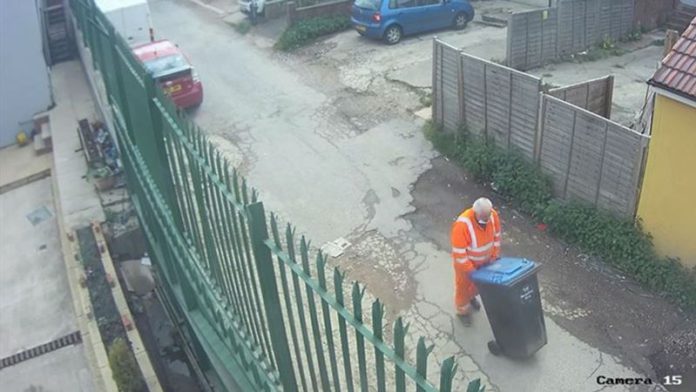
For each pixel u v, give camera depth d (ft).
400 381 9.59
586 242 28.66
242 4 64.59
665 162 25.68
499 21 56.54
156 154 20.44
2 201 47.70
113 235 38.24
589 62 48.01
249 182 36.45
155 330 33.27
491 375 22.77
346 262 29.25
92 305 34.04
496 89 33.17
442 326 25.08
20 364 32.48
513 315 21.95
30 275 39.04
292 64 52.85
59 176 44.65
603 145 28.14
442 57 36.22
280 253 12.24
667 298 25.79
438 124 38.63
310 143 40.01
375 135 39.99
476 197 33.22
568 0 46.50
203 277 19.34
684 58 24.68
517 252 29.12
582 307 25.71
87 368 31.40
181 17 70.64
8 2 51.47
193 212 18.63
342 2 59.21
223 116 44.91
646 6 51.39
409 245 30.12
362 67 49.75
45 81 54.44
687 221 25.73
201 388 29.50
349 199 34.04
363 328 10.32
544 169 31.91
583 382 22.40
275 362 15.61
